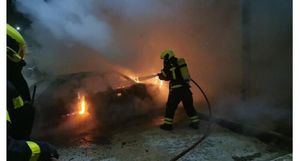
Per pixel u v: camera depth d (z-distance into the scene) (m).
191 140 4.77
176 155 4.25
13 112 1.71
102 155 4.34
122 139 4.95
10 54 1.96
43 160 1.60
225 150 4.33
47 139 5.00
